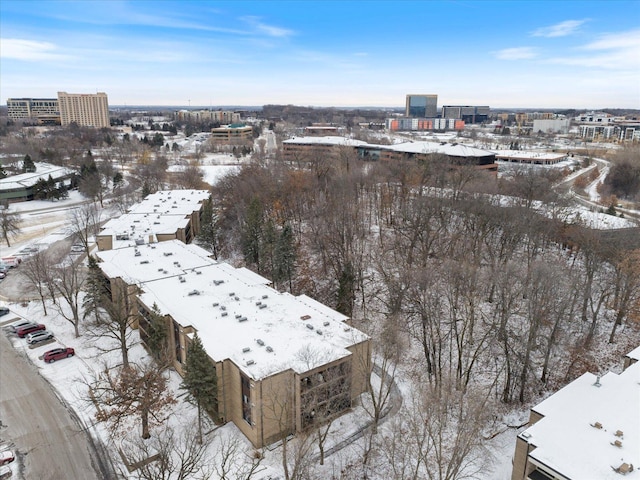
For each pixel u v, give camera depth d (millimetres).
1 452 46719
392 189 113188
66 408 53625
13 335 69375
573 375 60062
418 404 52812
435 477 44656
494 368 60812
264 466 44844
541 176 116438
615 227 82375
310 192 111438
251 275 71688
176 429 50062
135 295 65000
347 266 70875
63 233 116875
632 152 190250
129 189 144250
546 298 55000
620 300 70688
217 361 48500
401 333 65000
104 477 44281
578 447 36656
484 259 78875
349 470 45750
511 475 43594
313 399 48344
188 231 99875
